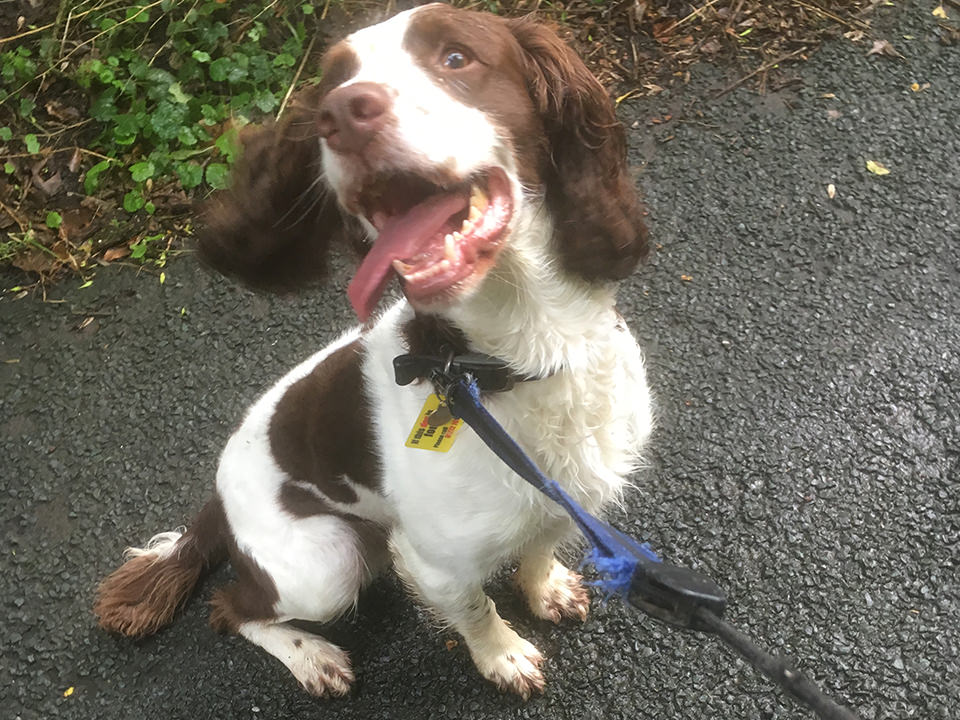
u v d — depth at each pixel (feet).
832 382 9.48
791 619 8.12
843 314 9.96
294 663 8.14
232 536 7.88
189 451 10.07
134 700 8.52
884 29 12.30
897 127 11.39
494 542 6.57
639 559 4.72
